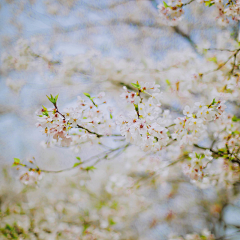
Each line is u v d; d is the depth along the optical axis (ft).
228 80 9.29
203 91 12.28
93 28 18.40
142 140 5.48
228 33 11.93
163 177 14.53
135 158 13.69
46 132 5.82
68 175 18.11
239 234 13.37
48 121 5.65
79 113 5.92
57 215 17.80
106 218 16.81
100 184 19.69
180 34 17.15
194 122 6.02
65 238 15.34
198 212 19.27
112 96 17.08
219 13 7.99
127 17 18.67
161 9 8.74
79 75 15.02
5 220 14.70
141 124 5.32
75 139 8.26
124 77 15.65
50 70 14.23
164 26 17.61
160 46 18.44
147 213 18.83
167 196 18.24
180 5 8.28
